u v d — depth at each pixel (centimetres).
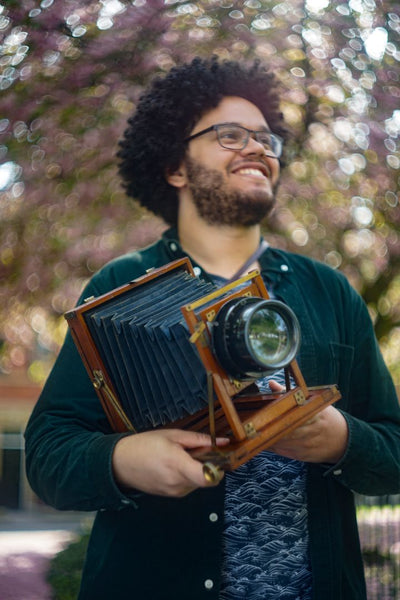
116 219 556
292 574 181
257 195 200
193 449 153
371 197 574
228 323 146
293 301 203
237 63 228
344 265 621
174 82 218
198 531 180
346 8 480
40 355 718
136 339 159
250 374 147
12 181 526
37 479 183
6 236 563
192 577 178
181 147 213
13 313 605
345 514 196
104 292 205
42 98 477
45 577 643
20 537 1138
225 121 210
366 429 181
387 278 638
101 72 479
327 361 198
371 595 547
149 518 183
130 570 181
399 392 998
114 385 170
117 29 460
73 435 182
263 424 149
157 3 455
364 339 211
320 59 502
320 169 560
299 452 171
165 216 237
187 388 156
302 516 185
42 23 430
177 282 175
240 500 183
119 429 175
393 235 603
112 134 502
